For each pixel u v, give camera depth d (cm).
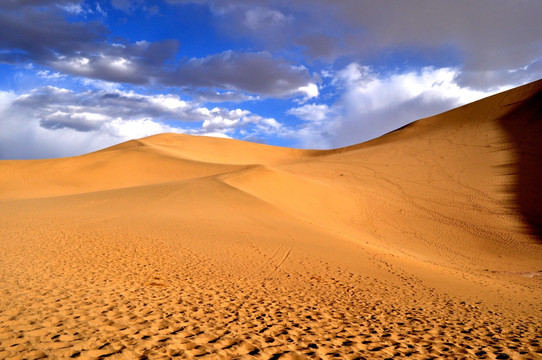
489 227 2778
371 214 3067
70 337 562
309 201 3138
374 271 1405
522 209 3016
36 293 767
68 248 1291
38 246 1283
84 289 837
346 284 1162
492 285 1484
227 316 755
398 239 2584
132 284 928
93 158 5212
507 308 1085
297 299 943
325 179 4178
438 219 2970
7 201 2709
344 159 5447
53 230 1599
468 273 1752
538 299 1290
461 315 941
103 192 3053
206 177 3597
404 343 693
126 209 2302
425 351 661
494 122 5528
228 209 2409
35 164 4925
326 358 588
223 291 952
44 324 603
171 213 2223
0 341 520
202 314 750
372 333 735
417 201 3384
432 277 1457
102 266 1090
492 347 709
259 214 2353
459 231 2742
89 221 1877
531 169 3759
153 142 7044
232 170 4394
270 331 689
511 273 1930
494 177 3778
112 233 1617
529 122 5069
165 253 1348
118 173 4697
